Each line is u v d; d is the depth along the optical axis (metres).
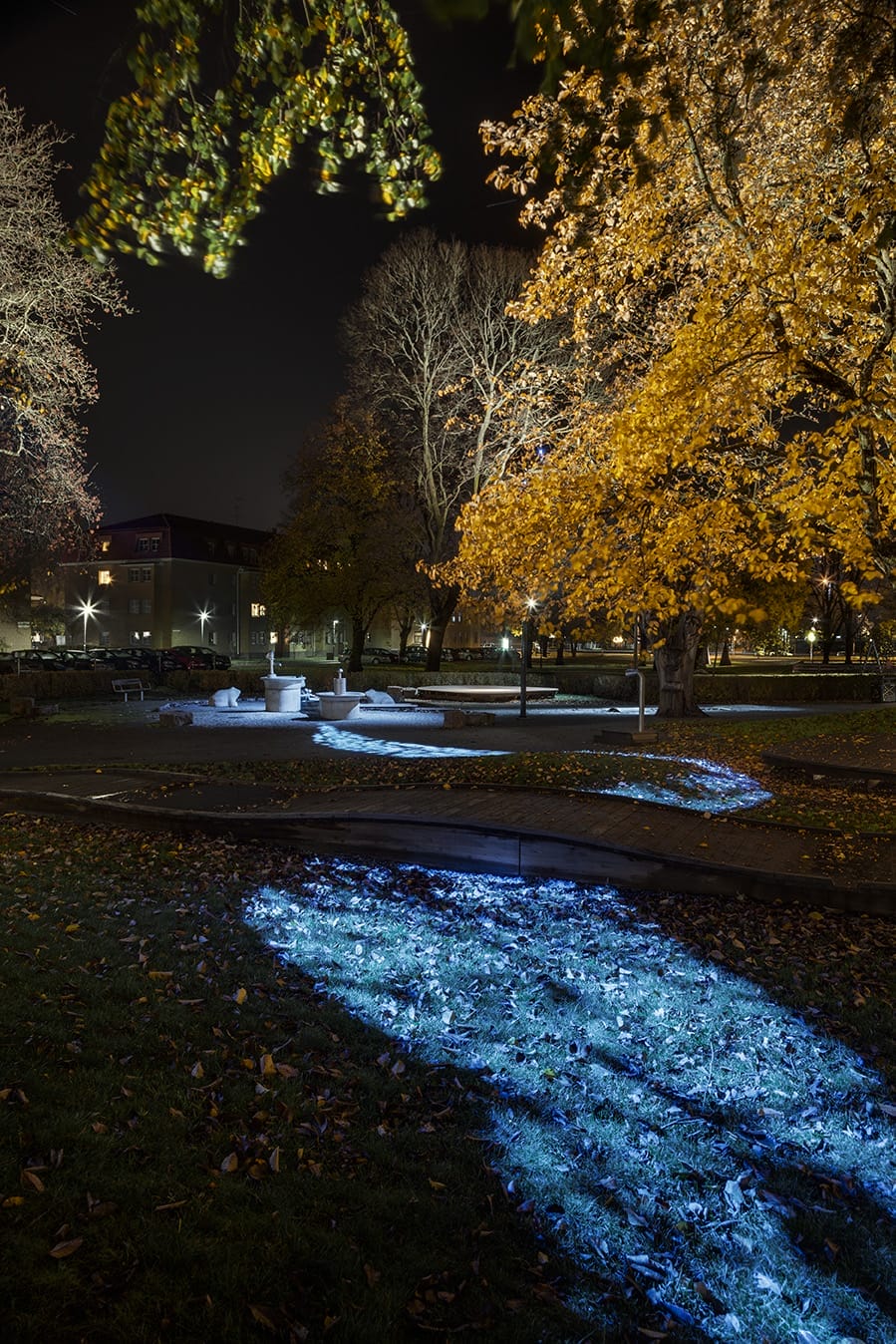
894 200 6.49
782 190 7.93
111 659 41.22
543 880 7.62
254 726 21.44
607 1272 2.84
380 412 34.94
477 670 46.72
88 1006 4.54
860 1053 4.50
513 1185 3.23
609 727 20.83
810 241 7.31
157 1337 2.32
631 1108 3.91
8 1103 3.44
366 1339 2.40
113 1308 2.40
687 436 8.20
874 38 4.13
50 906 6.37
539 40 2.87
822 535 7.68
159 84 3.25
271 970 5.28
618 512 9.15
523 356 29.42
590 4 2.82
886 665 49.31
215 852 8.21
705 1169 3.48
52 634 53.41
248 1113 3.59
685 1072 4.27
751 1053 4.48
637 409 8.28
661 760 13.37
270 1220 2.88
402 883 7.38
